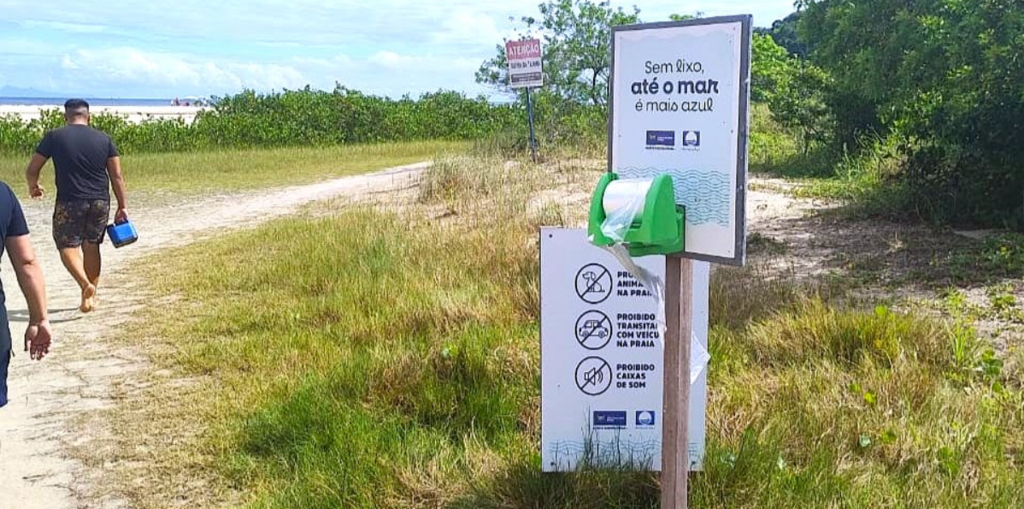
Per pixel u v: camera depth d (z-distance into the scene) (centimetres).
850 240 852
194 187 1733
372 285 712
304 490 380
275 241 986
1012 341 538
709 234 287
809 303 570
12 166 2036
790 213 1027
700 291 354
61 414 501
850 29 967
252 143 2930
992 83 845
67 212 739
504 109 3631
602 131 1814
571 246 360
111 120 2714
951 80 875
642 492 362
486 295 645
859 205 1006
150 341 634
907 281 686
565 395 369
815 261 770
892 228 902
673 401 308
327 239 938
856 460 385
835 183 1247
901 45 904
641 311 362
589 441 369
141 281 847
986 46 821
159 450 446
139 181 1844
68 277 900
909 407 421
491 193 1213
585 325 364
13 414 505
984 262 722
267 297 733
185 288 795
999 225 881
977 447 388
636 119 301
